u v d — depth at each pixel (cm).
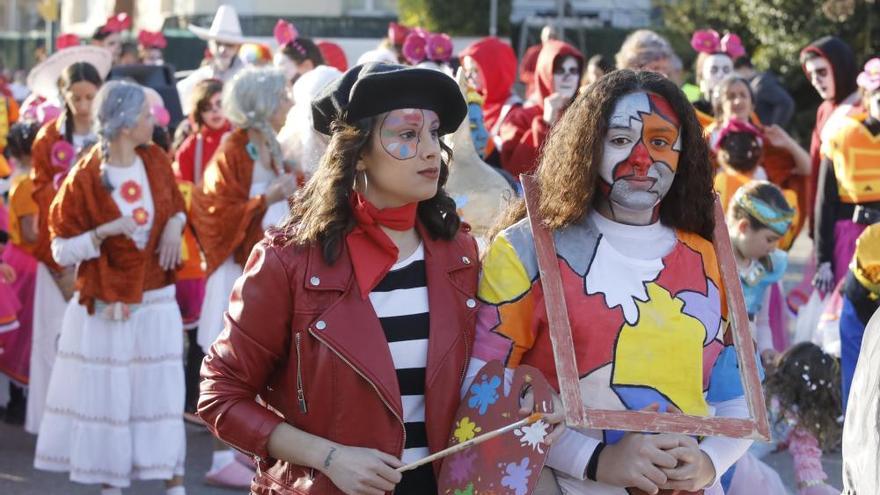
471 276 325
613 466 306
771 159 879
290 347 312
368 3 1958
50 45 1978
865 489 275
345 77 318
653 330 310
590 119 318
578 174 317
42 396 705
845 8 2017
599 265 315
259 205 639
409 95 312
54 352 704
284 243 314
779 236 596
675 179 326
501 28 2158
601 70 859
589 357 309
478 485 306
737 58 1095
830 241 730
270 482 319
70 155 699
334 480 304
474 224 513
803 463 567
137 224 576
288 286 310
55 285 702
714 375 326
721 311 329
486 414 308
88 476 586
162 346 593
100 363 586
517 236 323
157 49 1286
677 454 305
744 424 304
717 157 791
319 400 308
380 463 302
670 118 318
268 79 640
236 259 650
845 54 844
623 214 322
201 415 318
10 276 704
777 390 569
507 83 898
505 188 521
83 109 707
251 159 650
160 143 773
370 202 317
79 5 2216
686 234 328
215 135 812
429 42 804
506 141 804
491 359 316
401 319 315
